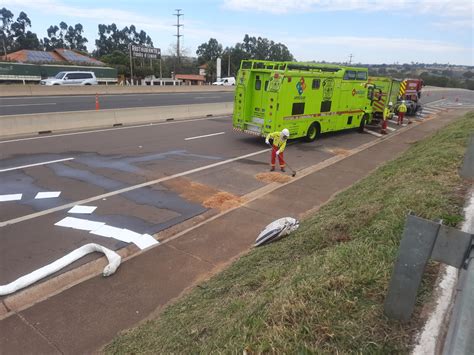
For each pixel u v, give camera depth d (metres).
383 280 3.12
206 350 2.83
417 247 2.31
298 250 4.79
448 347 1.80
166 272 5.09
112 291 4.63
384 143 15.43
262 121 13.23
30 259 5.22
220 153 11.97
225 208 7.43
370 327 2.59
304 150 13.27
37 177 8.68
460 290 2.14
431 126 20.95
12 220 6.39
